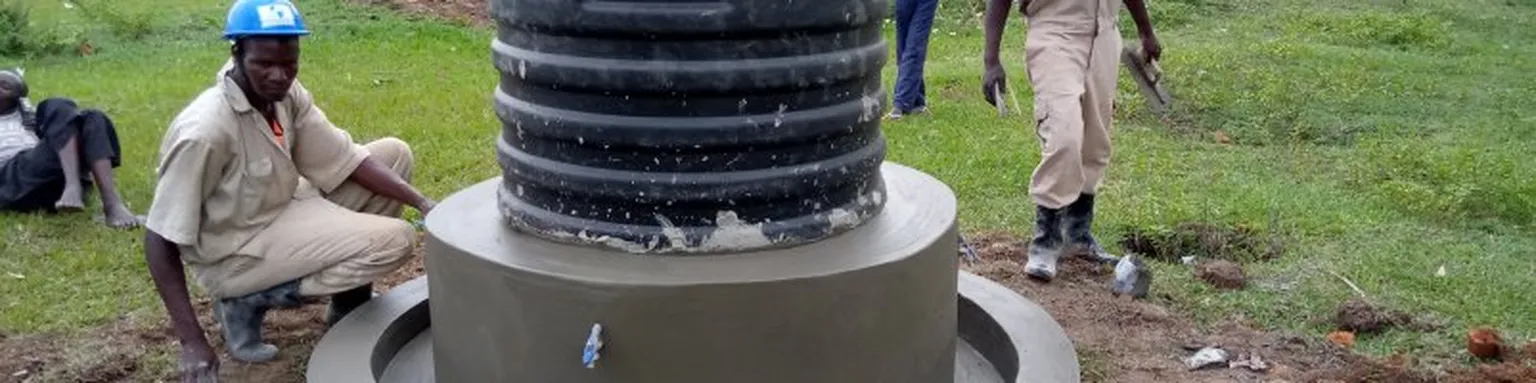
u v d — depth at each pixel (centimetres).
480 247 323
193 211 363
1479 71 987
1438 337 431
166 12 1212
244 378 394
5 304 464
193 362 367
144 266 509
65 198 568
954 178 648
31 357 418
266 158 380
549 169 315
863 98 321
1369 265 502
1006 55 1070
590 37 294
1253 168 679
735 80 293
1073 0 462
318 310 457
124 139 725
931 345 339
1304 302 465
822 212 325
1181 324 449
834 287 305
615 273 304
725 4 287
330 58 1012
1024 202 608
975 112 830
